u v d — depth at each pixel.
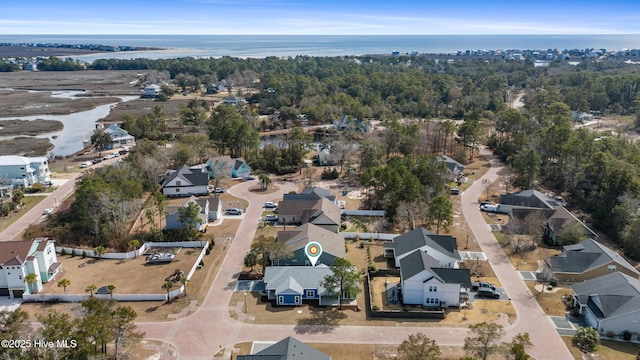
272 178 120.19
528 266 73.38
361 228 87.75
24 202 100.25
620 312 54.94
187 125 178.62
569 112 170.00
